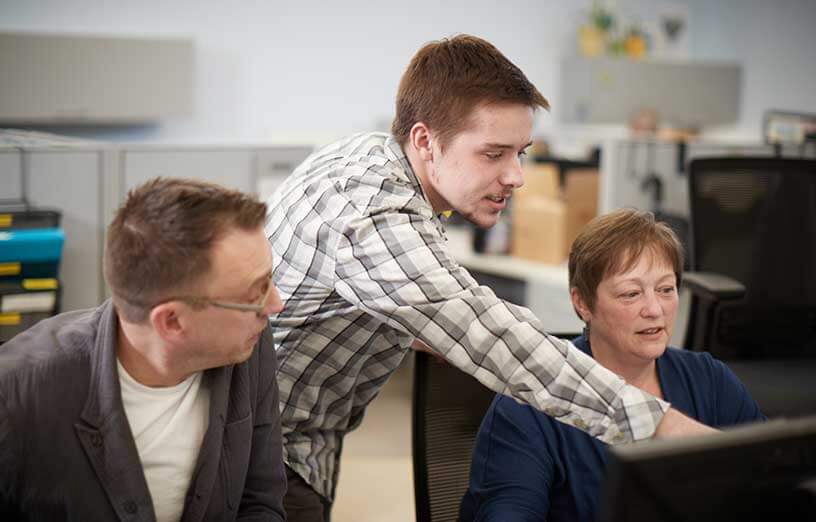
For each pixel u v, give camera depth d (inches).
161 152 127.9
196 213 40.4
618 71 262.1
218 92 257.1
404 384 174.1
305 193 53.6
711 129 291.9
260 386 49.5
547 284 161.5
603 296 55.8
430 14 274.5
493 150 50.4
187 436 46.1
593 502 54.0
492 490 54.2
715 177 109.0
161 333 41.5
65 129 238.2
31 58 220.2
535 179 178.1
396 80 274.4
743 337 106.9
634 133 262.7
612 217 56.6
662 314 55.4
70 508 43.6
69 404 42.8
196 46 253.1
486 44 51.8
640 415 43.1
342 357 57.2
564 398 44.6
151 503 44.4
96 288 124.6
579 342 59.1
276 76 262.2
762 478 27.3
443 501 62.4
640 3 292.2
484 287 48.1
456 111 50.3
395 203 49.2
